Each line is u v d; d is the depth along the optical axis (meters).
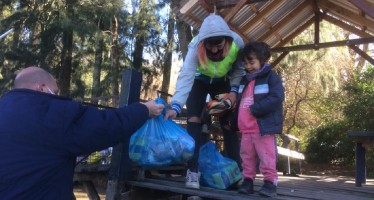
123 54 18.61
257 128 3.76
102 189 6.73
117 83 18.44
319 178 7.70
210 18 4.05
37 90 2.56
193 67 4.10
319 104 18.00
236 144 4.43
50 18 17.84
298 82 17.98
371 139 6.39
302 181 6.34
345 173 13.66
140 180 4.44
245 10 7.20
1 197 2.22
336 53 18.31
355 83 15.45
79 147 2.36
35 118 2.33
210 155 4.35
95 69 18.98
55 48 18.53
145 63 19.11
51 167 2.30
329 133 15.99
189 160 4.07
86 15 17.28
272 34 8.91
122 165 4.32
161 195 4.64
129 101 4.44
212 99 4.55
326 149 16.03
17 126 2.31
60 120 2.35
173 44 18.56
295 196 3.90
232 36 4.02
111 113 2.48
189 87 4.09
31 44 18.42
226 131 4.43
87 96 18.91
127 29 18.50
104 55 19.12
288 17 8.68
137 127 2.55
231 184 4.18
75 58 19.19
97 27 17.09
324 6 8.65
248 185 3.81
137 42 18.92
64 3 17.64
